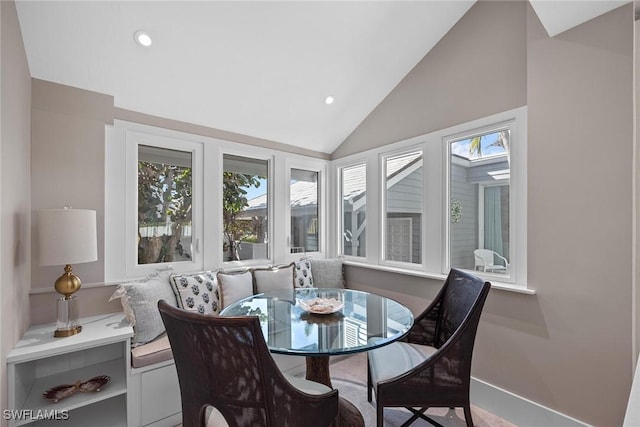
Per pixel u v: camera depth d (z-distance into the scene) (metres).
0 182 1.35
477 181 2.46
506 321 2.10
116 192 2.37
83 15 1.84
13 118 1.58
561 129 1.84
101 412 1.90
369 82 2.96
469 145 2.51
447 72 2.60
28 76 1.92
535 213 1.96
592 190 1.72
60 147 2.10
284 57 2.47
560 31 1.83
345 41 2.46
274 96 2.82
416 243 2.98
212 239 2.89
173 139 2.67
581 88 1.76
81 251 1.77
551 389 1.88
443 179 2.65
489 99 2.30
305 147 3.65
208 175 2.87
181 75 2.35
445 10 2.41
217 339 1.01
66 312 1.78
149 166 2.57
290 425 1.13
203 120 2.80
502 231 2.30
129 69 2.19
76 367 2.06
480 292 1.56
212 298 2.56
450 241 2.65
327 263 3.50
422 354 1.84
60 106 2.10
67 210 1.73
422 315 2.11
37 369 1.92
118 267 2.37
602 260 1.68
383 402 1.50
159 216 2.62
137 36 2.02
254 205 3.27
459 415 2.09
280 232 3.42
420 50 2.72
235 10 2.03
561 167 1.84
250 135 3.17
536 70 1.95
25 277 1.84
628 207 1.60
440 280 2.62
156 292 2.20
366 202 3.44
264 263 3.29
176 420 1.98
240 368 1.02
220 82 2.52
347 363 2.80
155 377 1.91
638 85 1.18
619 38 1.63
